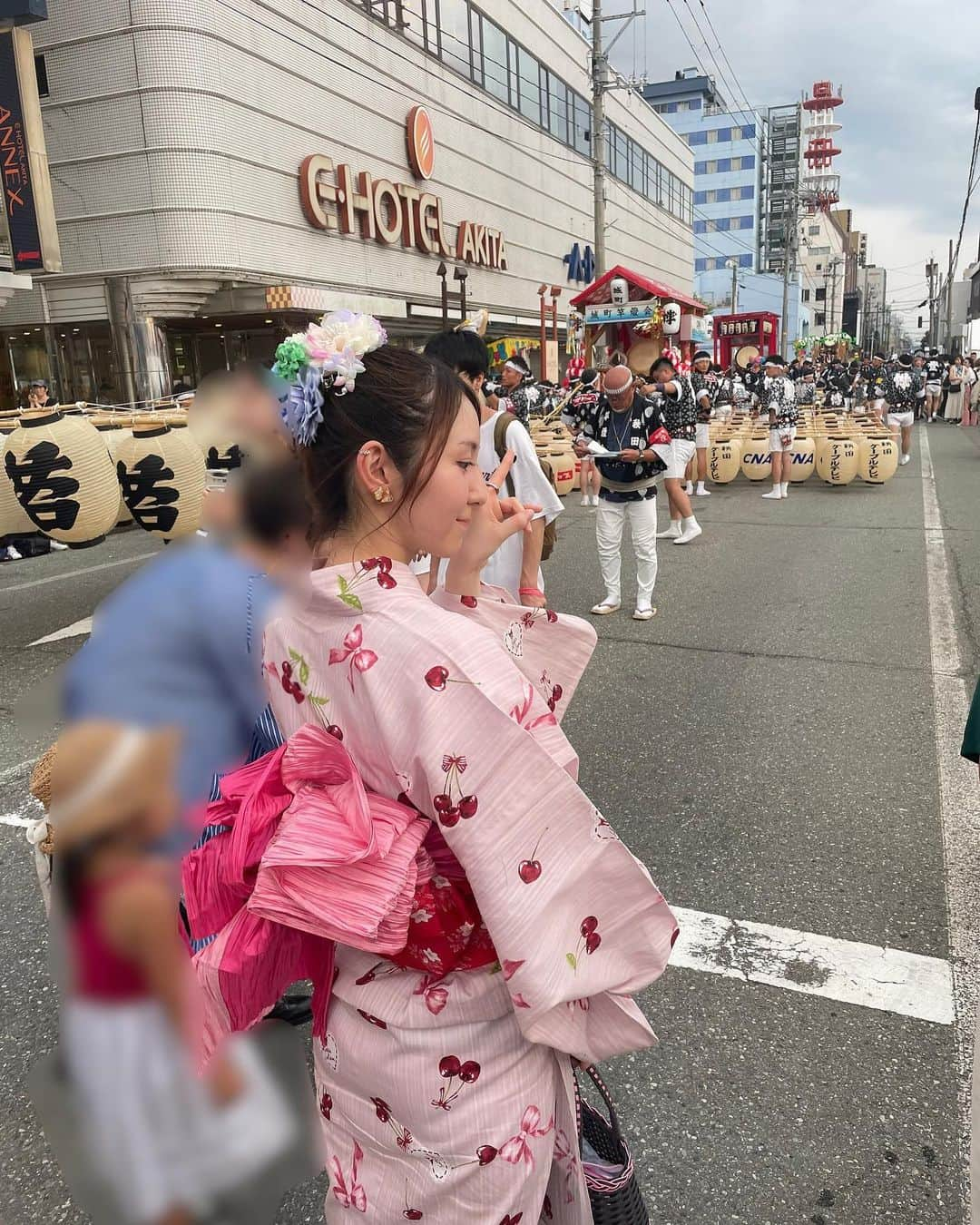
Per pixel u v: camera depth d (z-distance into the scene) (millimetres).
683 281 45938
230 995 1101
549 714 1016
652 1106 1891
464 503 1052
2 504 4391
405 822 966
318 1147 1256
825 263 90312
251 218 15688
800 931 2449
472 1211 1056
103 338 16812
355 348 1000
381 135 19266
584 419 5543
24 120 12781
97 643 1136
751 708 4078
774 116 73312
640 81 21781
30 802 3291
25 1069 2031
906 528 8391
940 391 23453
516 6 25609
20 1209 1693
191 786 1098
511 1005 1043
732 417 16172
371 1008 1047
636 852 2869
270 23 15820
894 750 3588
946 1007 2148
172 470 4359
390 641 942
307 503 1039
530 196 27109
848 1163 1744
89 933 1061
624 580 6746
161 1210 1142
